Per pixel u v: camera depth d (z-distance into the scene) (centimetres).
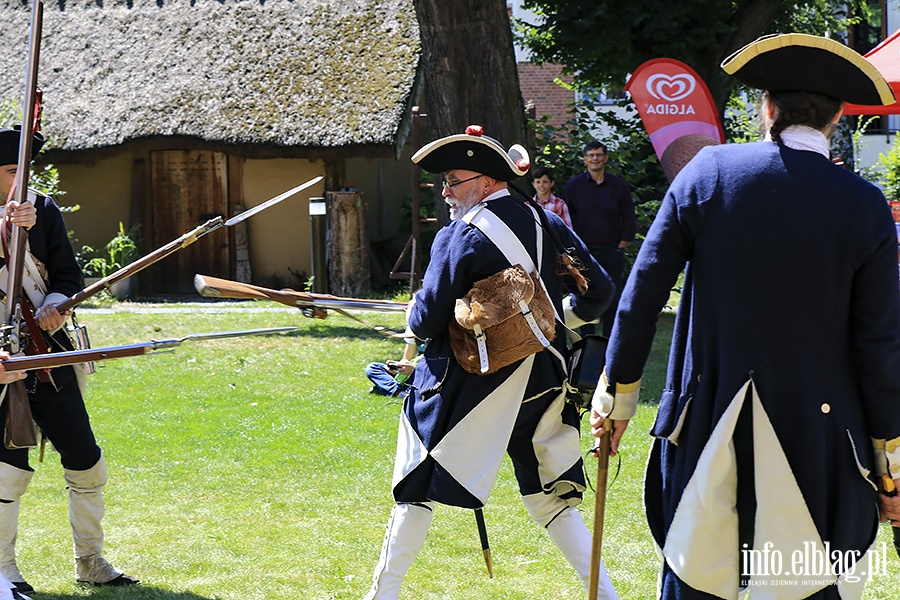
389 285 1550
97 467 429
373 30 1514
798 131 284
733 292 278
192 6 1606
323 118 1423
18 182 397
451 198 386
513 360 366
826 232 273
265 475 587
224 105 1466
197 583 436
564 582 439
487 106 1012
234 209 1529
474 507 365
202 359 916
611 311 997
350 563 459
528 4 1430
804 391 275
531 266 373
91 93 1520
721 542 285
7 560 413
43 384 413
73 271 429
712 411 283
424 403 377
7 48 1608
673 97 1048
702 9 1345
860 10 2209
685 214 285
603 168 989
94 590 427
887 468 280
